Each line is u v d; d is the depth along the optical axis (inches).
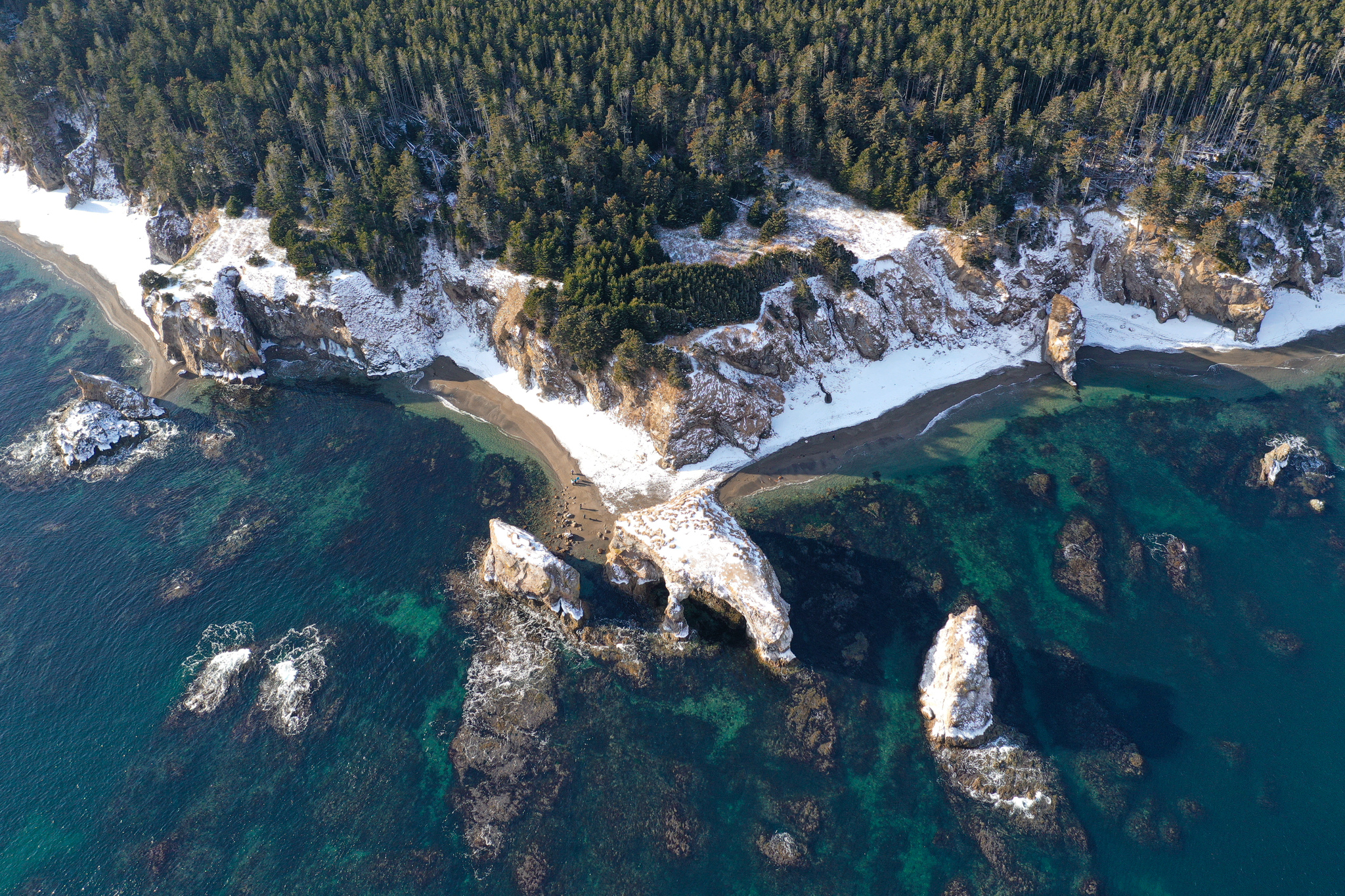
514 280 4023.1
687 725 2496.3
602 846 2202.3
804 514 3255.4
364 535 3216.0
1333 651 2610.7
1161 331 4124.0
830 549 3088.1
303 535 3218.5
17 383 4101.9
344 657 2723.9
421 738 2476.6
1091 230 4247.0
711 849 2191.2
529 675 2650.1
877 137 4407.0
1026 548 3061.0
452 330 4279.0
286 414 3880.4
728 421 3518.7
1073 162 4195.4
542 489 3427.7
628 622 2812.5
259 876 2159.2
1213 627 2714.1
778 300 3868.1
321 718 2536.9
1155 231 4109.3
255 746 2469.2
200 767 2415.1
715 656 2689.5
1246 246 4069.9
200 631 2822.3
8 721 2539.4
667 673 2642.7
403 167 4232.3
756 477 3454.7
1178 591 2842.0
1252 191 4224.9
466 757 2420.0
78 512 3339.1
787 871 2143.2
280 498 3403.1
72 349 4355.3
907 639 2741.1
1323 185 4224.9
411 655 2728.8
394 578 3026.6
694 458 3511.3
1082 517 3161.9
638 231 4060.0
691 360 3521.2
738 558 2768.2
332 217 4183.1
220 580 3019.2
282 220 4291.3
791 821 2246.6
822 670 2637.8
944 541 3110.2
